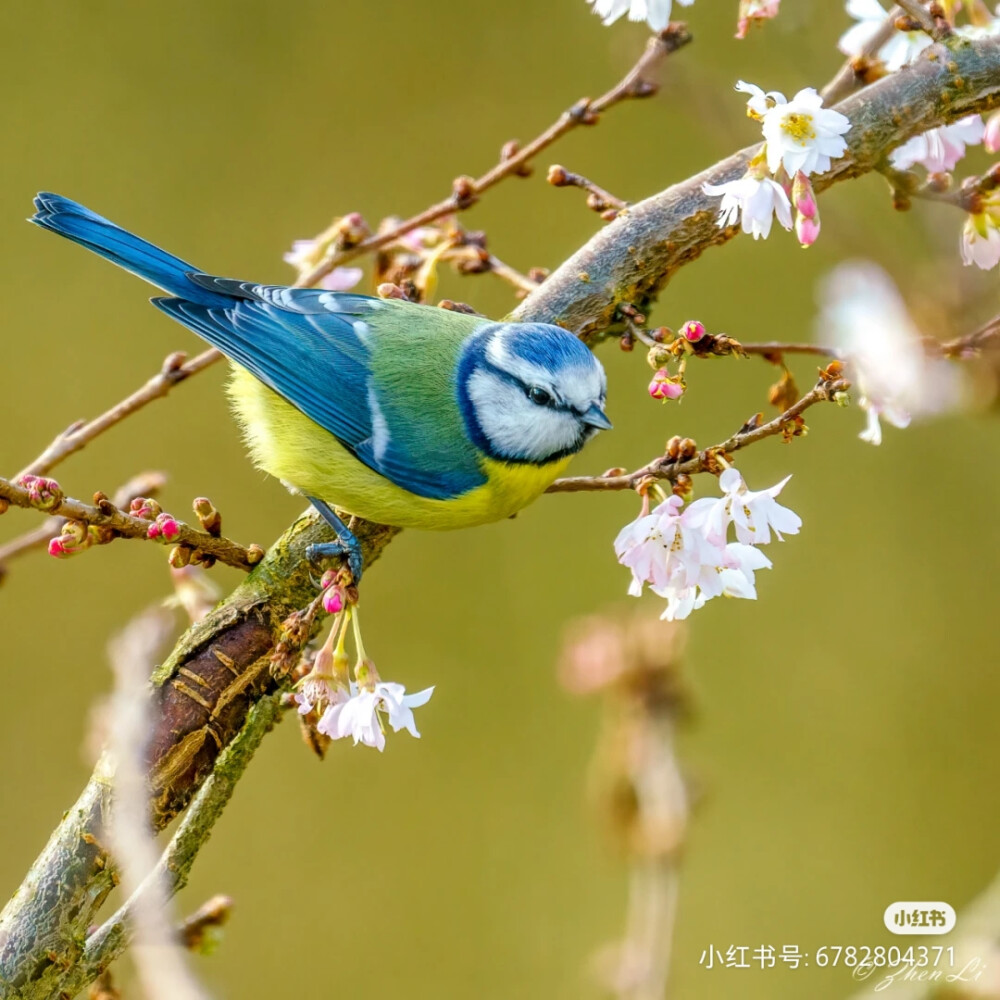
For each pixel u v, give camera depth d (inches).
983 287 320.2
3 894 428.5
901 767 458.3
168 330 497.0
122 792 174.7
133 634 190.7
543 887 440.8
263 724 215.3
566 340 259.1
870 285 282.8
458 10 528.1
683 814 260.2
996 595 471.2
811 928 435.8
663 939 252.1
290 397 274.4
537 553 490.0
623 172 522.6
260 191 513.0
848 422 496.1
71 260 498.3
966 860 442.6
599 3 245.9
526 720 468.8
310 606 210.2
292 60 521.3
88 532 205.8
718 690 476.7
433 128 523.8
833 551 487.2
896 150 258.7
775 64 489.1
